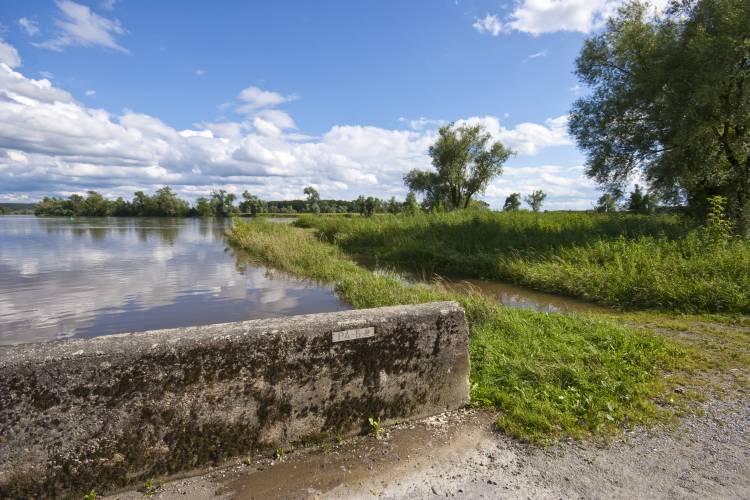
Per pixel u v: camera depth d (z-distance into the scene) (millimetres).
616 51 16812
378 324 3141
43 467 2270
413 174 53750
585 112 18000
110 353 2383
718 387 3934
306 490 2535
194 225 53500
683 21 15344
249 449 2768
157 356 2482
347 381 3049
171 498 2436
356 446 2988
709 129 14180
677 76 14336
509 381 4004
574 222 16172
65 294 10602
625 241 11477
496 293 10117
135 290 11047
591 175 18406
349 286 9930
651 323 6371
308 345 2896
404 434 3160
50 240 28250
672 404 3611
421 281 11727
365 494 2510
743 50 13008
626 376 4070
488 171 47281
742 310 6926
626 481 2619
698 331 5836
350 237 21906
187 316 8531
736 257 8406
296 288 11102
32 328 7844
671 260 9219
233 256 18656
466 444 3053
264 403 2781
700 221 14461
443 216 22703
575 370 4121
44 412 2258
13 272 14258
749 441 3049
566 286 9695
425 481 2633
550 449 2980
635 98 15781
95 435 2367
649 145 15961
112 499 2398
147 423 2480
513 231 16328
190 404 2576
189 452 2596
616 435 3154
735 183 14422
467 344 3559
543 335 5418
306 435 2932
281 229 28609
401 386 3271
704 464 2787
